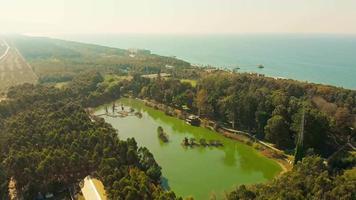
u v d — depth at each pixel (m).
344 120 195.12
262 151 182.50
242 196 111.06
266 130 189.75
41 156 133.75
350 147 182.50
